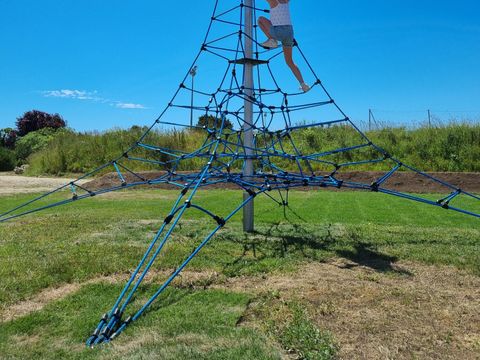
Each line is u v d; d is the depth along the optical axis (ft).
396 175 50.52
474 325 12.76
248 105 24.90
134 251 20.30
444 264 18.56
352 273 17.43
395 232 24.48
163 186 51.13
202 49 23.70
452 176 49.34
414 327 12.60
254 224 27.25
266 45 24.04
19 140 116.67
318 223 27.55
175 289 15.53
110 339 11.83
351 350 11.25
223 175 21.66
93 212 32.55
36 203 38.22
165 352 10.99
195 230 25.45
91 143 78.07
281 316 13.12
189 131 78.02
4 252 20.16
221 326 12.50
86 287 15.69
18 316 13.39
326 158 62.54
